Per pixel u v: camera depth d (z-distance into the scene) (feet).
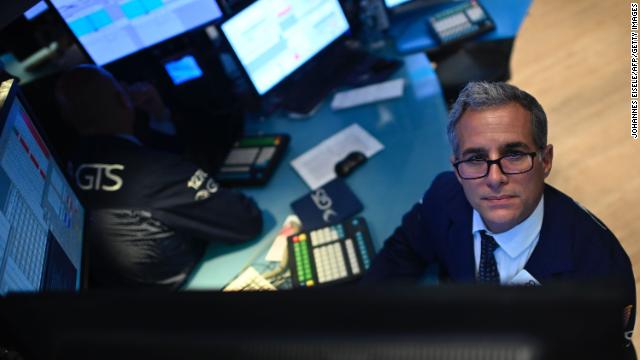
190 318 1.94
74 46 8.85
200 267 5.89
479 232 4.52
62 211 4.58
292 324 1.89
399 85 7.27
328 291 1.88
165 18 7.00
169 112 7.40
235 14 6.28
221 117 7.22
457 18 8.05
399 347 1.82
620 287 1.73
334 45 7.59
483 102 3.86
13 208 3.69
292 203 6.27
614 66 10.00
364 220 5.81
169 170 5.59
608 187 8.36
